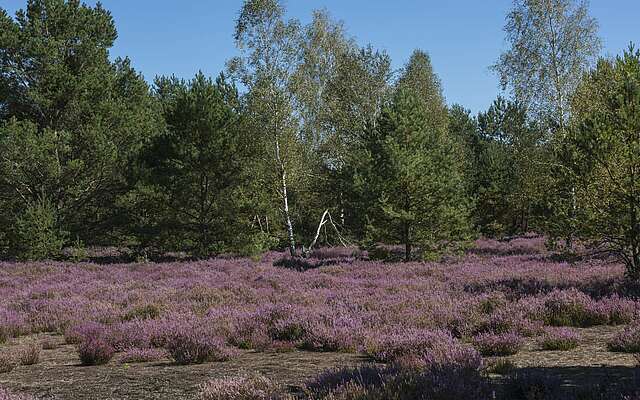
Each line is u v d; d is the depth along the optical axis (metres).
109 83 31.16
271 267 24.25
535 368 7.72
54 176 28.11
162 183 28.53
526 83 30.45
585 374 7.09
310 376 7.77
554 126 29.45
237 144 29.73
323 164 38.53
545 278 16.80
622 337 8.99
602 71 20.25
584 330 11.09
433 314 12.00
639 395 5.14
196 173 29.03
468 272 20.08
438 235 24.09
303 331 11.05
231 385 6.35
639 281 14.24
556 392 5.80
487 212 43.22
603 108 16.06
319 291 16.64
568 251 15.89
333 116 38.19
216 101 29.95
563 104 29.12
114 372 8.78
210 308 14.08
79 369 9.19
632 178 14.09
